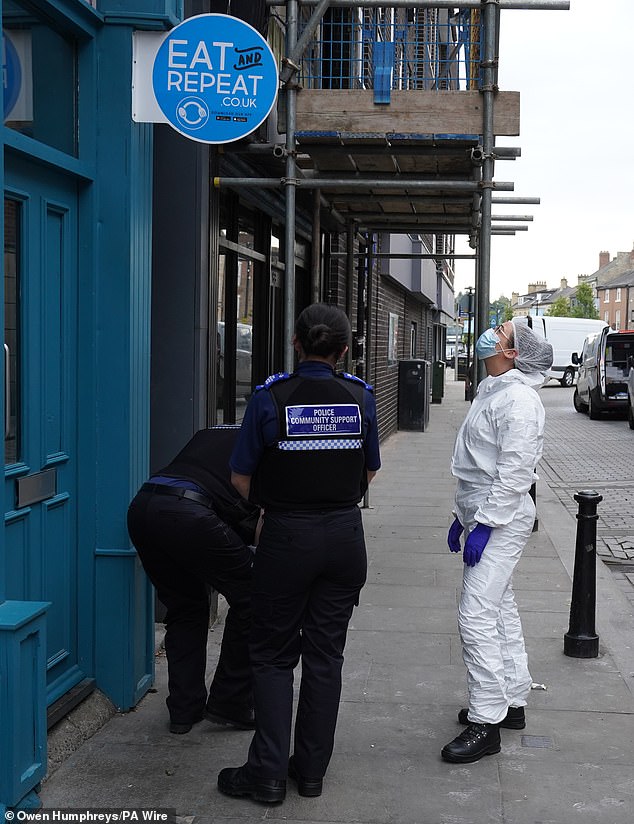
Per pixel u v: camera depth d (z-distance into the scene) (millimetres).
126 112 4156
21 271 3676
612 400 23469
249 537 4062
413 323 24406
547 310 128375
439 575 6977
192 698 4098
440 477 12227
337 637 3545
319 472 3396
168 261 5441
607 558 7953
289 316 5891
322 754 3531
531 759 3877
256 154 6125
